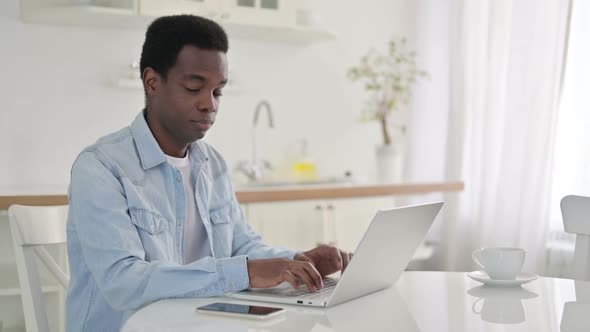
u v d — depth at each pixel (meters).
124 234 1.43
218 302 1.25
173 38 1.55
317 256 1.54
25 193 2.60
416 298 1.32
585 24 3.43
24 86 3.16
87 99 3.30
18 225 1.54
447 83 4.14
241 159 3.74
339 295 1.23
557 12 3.44
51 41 3.21
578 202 1.79
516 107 3.59
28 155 3.17
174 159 1.67
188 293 1.32
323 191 3.18
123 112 3.40
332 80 4.05
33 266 1.56
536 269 3.48
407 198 3.99
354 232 3.36
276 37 3.73
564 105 3.48
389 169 3.83
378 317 1.15
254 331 1.05
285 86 3.89
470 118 3.90
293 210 3.13
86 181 1.47
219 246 1.74
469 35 3.88
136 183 1.56
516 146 3.59
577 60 3.45
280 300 1.25
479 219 3.79
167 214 1.59
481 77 3.86
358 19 4.12
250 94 3.77
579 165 3.43
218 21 3.28
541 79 3.49
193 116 1.57
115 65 3.36
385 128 3.94
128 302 1.35
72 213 1.54
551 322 1.13
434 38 4.17
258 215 3.02
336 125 4.07
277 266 1.33
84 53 3.29
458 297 1.33
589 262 1.78
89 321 1.54
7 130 3.13
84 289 1.55
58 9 3.00
